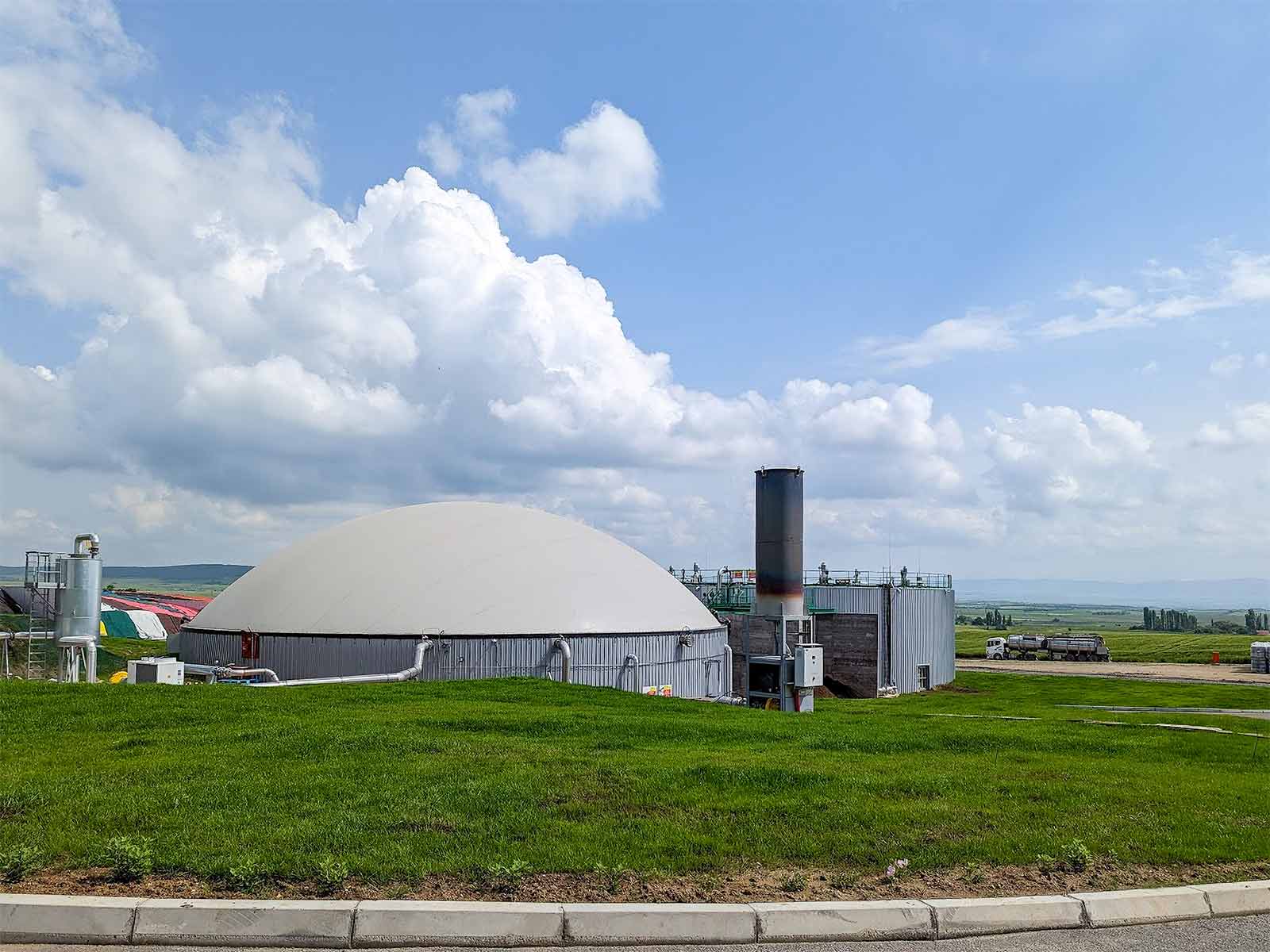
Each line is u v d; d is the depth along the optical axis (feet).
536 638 85.20
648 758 38.11
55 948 20.59
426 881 23.56
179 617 193.67
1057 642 241.96
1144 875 26.27
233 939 20.94
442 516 105.29
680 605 102.47
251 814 28.27
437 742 40.19
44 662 96.07
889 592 141.49
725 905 22.66
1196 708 108.99
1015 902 23.48
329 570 92.99
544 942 21.47
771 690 109.70
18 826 26.76
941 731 53.01
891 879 25.13
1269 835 30.17
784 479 113.60
